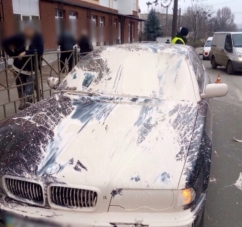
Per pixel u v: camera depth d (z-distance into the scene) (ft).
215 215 9.41
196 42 127.95
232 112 21.11
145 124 8.44
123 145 7.40
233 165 12.70
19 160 7.10
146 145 7.41
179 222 6.22
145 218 6.29
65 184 6.43
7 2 36.50
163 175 6.53
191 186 6.48
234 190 10.83
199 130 8.33
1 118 17.22
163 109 9.43
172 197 6.33
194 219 6.36
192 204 6.52
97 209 6.39
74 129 8.21
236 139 15.65
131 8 80.07
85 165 6.77
